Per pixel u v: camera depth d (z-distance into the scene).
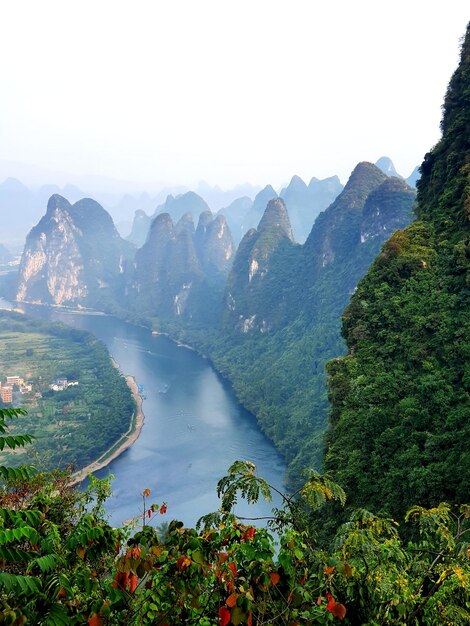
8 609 3.41
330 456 22.55
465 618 4.77
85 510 7.74
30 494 7.56
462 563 5.25
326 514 21.02
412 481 17.03
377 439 20.48
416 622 4.69
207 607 4.06
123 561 4.13
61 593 3.95
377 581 4.75
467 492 15.38
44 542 4.18
